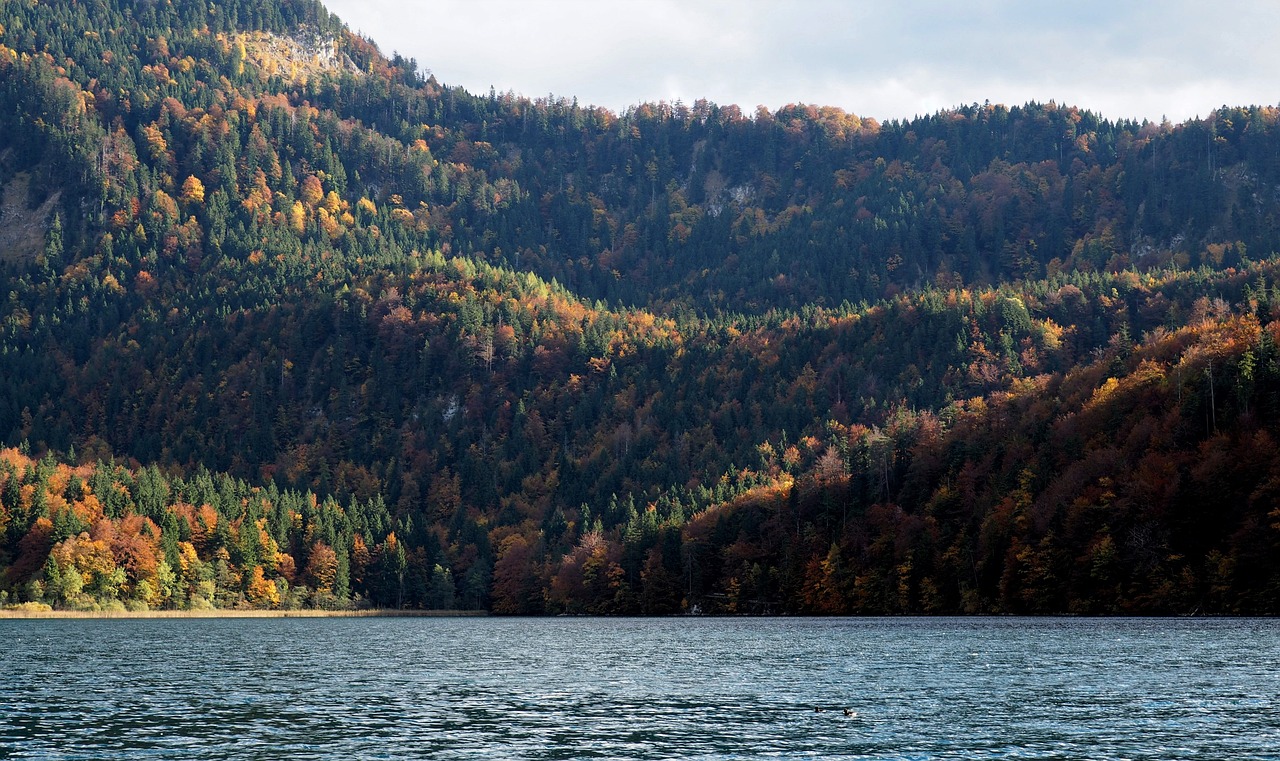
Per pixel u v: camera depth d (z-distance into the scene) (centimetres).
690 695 7581
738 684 8175
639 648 12106
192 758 5447
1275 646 10144
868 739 5800
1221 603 14825
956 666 9062
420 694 7781
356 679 8825
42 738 5978
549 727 6256
